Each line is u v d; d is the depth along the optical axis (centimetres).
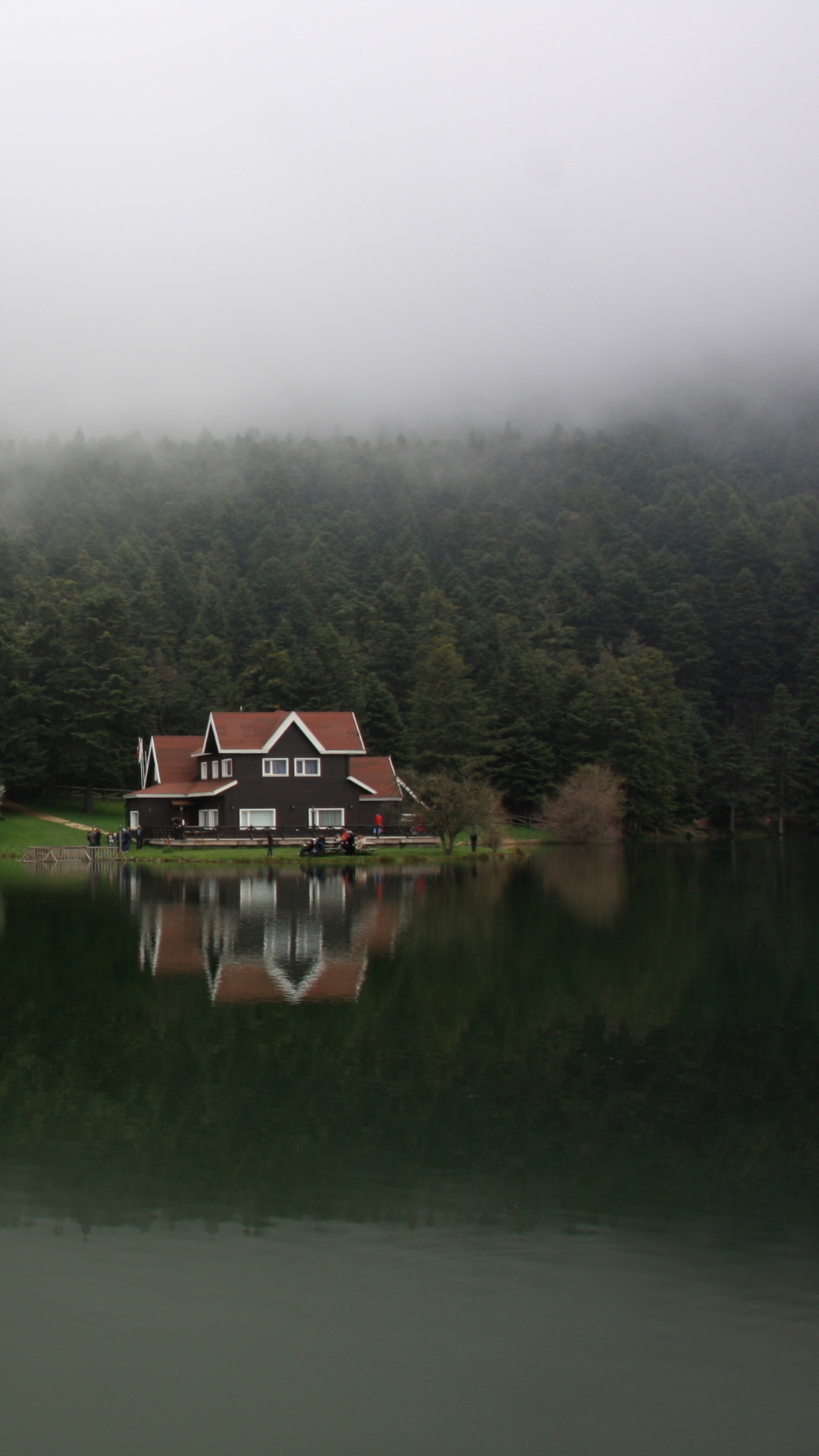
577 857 8294
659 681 14762
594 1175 1404
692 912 4150
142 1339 1020
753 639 17300
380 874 6053
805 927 3691
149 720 10506
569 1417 909
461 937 3356
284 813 7862
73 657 9975
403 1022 2202
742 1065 1909
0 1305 1080
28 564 19488
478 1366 981
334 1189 1355
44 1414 911
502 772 11531
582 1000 2431
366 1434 888
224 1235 1229
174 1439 880
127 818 8538
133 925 3612
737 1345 1015
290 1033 2108
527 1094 1738
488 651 15312
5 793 9706
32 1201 1315
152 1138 1523
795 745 14062
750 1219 1273
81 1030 2120
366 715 11706
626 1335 1031
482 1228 1245
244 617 16725
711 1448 873
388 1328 1041
